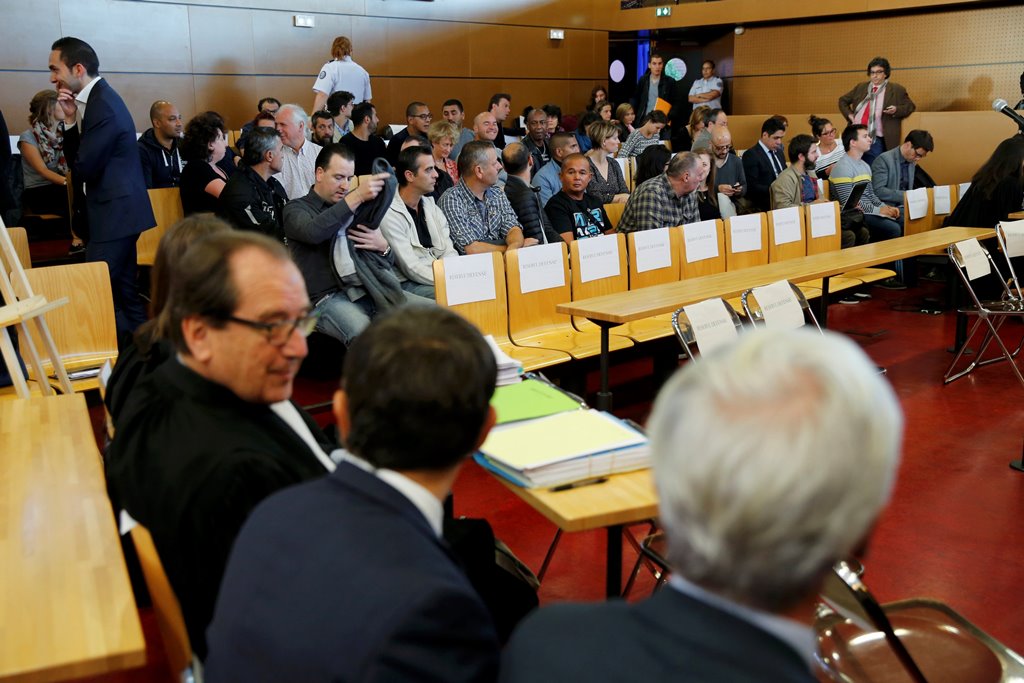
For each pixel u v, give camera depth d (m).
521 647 0.90
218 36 9.55
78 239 7.11
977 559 3.11
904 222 7.58
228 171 6.51
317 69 10.30
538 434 2.04
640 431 2.11
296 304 1.60
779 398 0.74
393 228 4.52
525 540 3.26
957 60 10.96
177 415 1.58
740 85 12.80
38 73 8.48
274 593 1.12
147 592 2.05
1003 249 5.27
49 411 2.43
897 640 1.69
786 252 5.94
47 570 1.52
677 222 5.60
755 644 0.76
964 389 4.93
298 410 2.08
